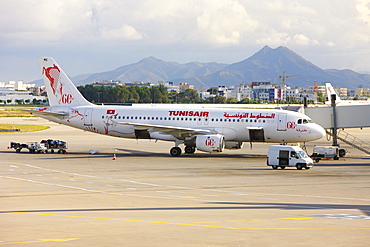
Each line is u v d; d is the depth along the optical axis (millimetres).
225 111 134000
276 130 128875
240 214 53875
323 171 101312
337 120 142125
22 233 42969
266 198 67375
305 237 41562
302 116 129500
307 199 66625
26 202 63156
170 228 45312
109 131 139625
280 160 104812
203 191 74312
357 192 73625
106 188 77250
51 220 49656
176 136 131375
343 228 45688
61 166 107750
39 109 144750
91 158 125500
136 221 49125
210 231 43906
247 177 91250
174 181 85812
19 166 106875
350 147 172125
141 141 184500
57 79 145000
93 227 45781
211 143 124500
